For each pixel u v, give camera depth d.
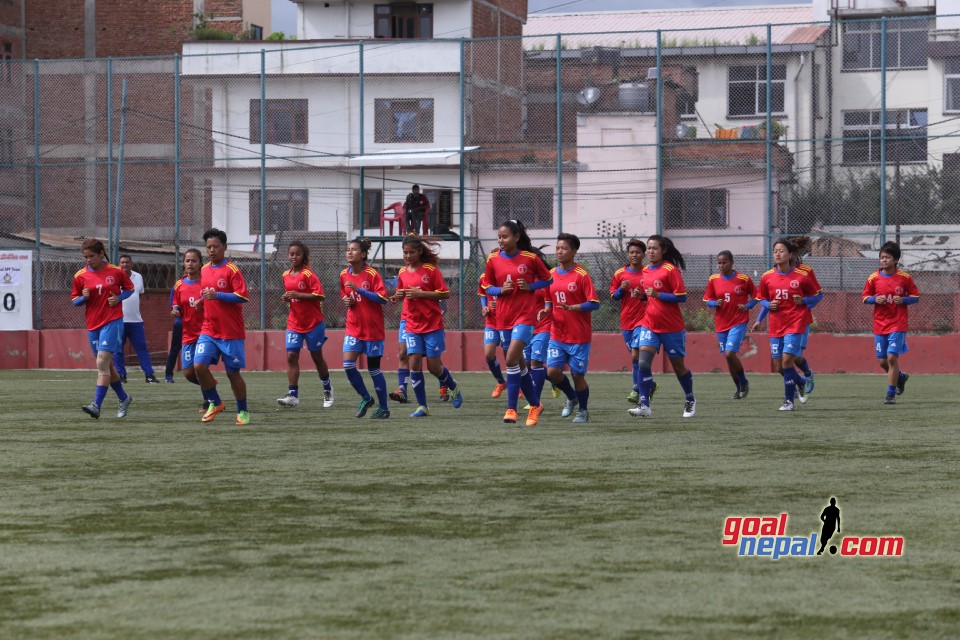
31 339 47.84
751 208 59.94
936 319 47.44
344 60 70.94
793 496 13.71
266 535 11.47
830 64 67.31
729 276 29.94
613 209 65.94
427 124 70.31
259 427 22.48
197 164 70.50
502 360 44.44
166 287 57.69
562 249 22.53
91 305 24.28
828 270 55.38
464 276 48.00
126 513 12.75
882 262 28.11
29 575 9.81
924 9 91.88
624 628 8.19
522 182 67.12
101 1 94.62
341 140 70.50
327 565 10.13
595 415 25.23
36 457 17.80
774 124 73.50
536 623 8.31
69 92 70.00
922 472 15.71
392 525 11.96
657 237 24.08
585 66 81.25
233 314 22.98
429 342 24.66
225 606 8.79
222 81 71.50
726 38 99.00
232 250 69.19
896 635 8.02
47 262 51.94
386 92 70.19
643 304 27.50
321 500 13.55
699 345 43.38
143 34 94.75
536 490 14.25
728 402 29.14
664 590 9.24
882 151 44.91
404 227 62.62
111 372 24.84
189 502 13.48
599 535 11.39
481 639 7.95
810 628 8.18
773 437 20.28
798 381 28.45
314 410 26.61
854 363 42.75
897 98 86.19
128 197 70.31
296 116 70.94
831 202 58.09
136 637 8.02
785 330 26.16
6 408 27.28
